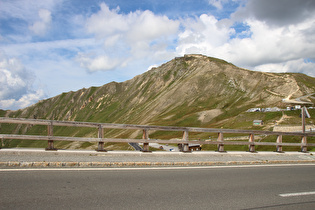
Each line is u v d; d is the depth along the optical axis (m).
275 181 9.47
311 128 103.19
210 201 6.71
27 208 5.47
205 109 191.62
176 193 7.20
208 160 12.67
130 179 8.30
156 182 8.17
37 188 6.78
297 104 153.50
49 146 11.73
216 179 9.14
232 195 7.38
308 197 7.64
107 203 6.06
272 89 192.50
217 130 15.20
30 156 10.39
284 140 83.25
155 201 6.42
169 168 10.47
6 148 11.55
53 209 5.50
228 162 12.73
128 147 94.75
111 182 7.81
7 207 5.46
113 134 163.25
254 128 121.06
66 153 11.34
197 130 14.71
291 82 191.25
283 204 6.85
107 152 12.19
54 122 11.87
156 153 13.05
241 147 76.81
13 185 6.88
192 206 6.24
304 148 18.31
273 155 16.12
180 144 14.48
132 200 6.38
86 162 9.92
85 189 6.98
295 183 9.34
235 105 188.62
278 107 154.38
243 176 9.94
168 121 178.88
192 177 9.18
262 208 6.44
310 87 183.00
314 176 10.77
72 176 8.17
